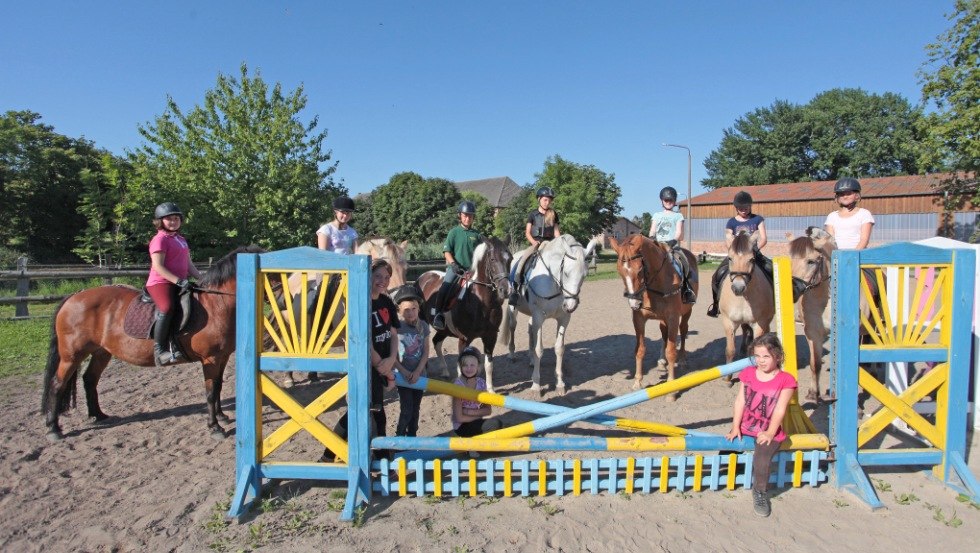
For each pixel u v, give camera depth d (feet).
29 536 11.43
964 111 67.62
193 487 13.64
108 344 16.71
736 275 18.28
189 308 15.92
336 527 11.62
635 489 13.28
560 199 140.05
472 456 15.28
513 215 157.38
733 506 12.57
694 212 143.74
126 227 64.49
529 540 11.13
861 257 12.87
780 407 12.39
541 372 25.00
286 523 11.83
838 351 13.05
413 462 13.24
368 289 12.37
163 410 19.84
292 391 22.35
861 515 12.07
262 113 68.18
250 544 11.02
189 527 11.75
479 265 20.58
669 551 10.75
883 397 13.16
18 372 24.56
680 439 13.00
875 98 183.21
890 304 18.38
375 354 13.34
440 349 23.82
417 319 15.33
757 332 20.72
